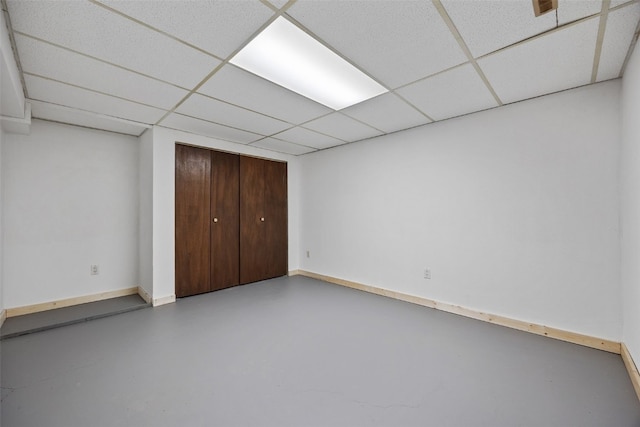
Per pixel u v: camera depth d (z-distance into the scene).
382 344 2.40
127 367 2.05
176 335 2.57
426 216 3.36
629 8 1.50
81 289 3.38
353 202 4.16
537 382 1.87
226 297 3.69
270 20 1.60
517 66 2.08
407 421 1.54
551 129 2.52
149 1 1.43
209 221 3.93
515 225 2.71
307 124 3.34
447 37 1.75
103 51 1.86
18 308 2.98
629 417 1.55
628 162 2.00
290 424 1.52
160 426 1.50
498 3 1.47
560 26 1.65
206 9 1.50
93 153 3.47
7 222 2.94
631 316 1.97
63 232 3.27
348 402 1.69
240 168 4.31
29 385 1.83
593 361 2.11
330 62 2.03
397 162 3.64
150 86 2.36
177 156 3.61
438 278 3.26
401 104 2.76
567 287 2.44
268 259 4.65
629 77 1.96
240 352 2.27
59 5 1.44
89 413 1.58
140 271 3.71
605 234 2.28
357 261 4.11
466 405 1.66
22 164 3.03
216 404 1.67
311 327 2.75
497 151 2.82
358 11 1.53
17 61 1.96
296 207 5.05
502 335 2.56
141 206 3.68
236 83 2.32
